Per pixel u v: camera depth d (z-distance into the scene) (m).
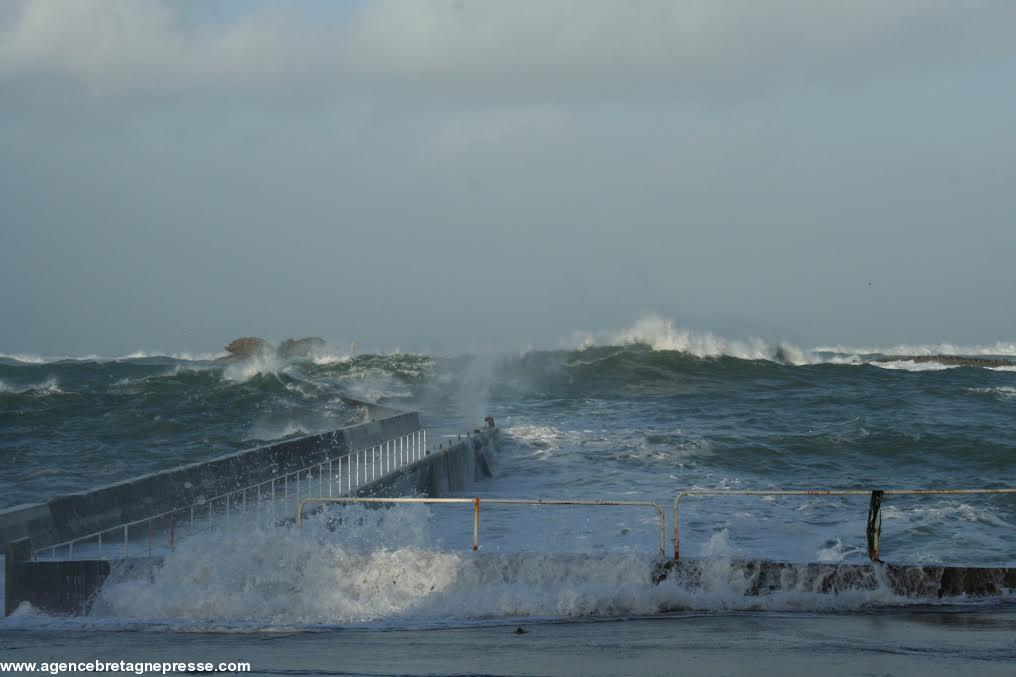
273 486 33.00
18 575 24.17
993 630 19.75
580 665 16.92
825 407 87.81
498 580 23.75
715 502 43.31
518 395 99.19
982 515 40.19
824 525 38.12
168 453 59.28
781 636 19.39
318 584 23.91
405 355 130.75
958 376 109.25
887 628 20.08
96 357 155.12
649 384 106.50
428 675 16.19
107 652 18.58
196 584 24.08
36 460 56.44
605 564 23.59
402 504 39.72
